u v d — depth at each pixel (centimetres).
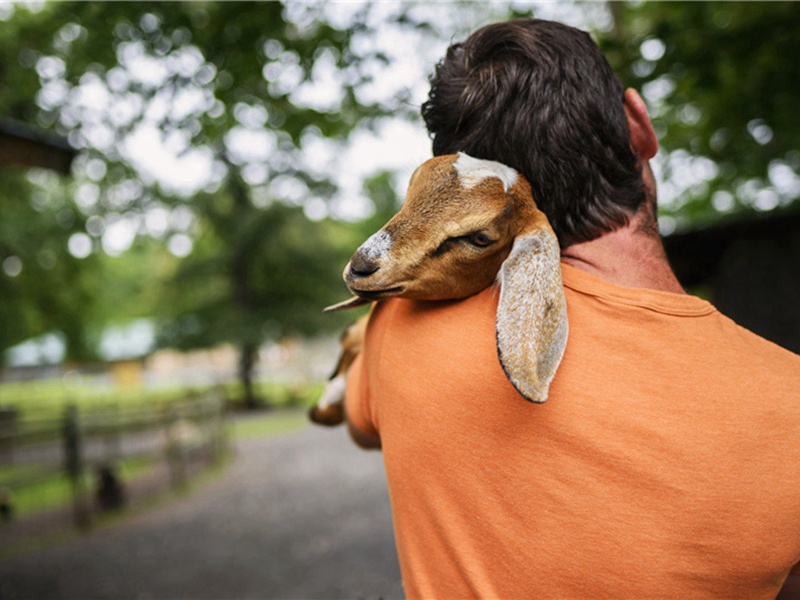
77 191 1805
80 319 2006
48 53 754
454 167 92
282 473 1056
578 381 89
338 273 2552
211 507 835
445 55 115
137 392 3105
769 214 598
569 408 88
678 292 104
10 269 1759
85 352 2138
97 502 864
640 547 83
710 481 81
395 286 92
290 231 2483
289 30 535
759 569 81
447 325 100
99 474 857
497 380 93
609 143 101
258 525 732
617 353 89
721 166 835
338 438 1445
